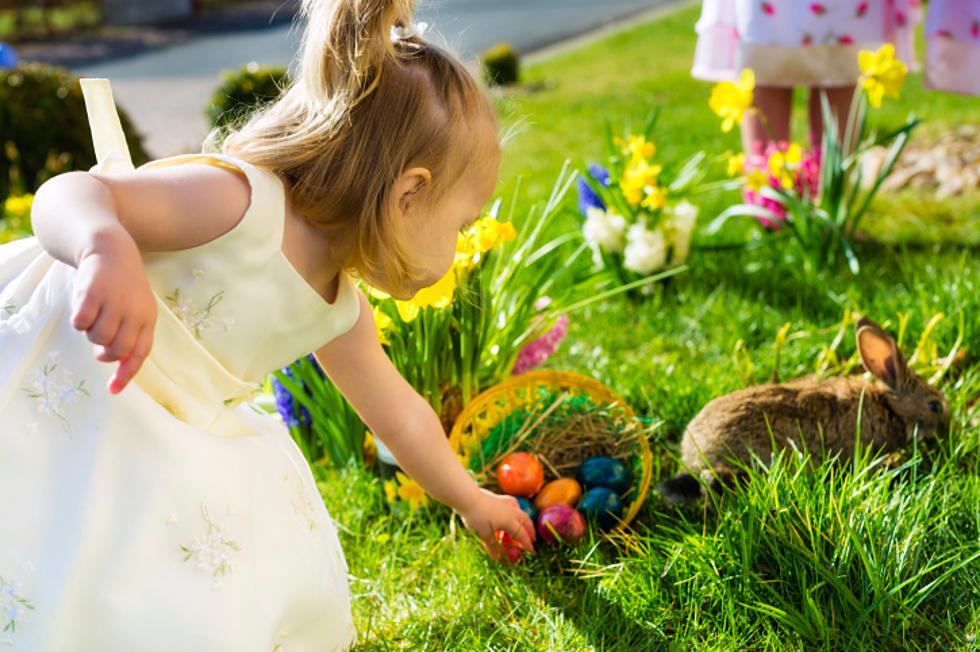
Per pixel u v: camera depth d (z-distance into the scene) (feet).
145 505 5.10
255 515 5.60
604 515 7.79
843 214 13.16
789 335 11.03
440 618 7.04
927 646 6.23
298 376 8.73
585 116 29.19
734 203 16.70
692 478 7.93
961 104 24.23
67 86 23.94
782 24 13.50
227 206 5.16
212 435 5.63
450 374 8.67
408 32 5.64
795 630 6.36
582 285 10.42
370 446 9.08
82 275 4.22
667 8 67.31
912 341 10.36
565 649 6.54
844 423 8.05
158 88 46.80
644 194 12.67
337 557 6.46
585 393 8.87
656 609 6.77
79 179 4.73
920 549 6.61
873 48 13.52
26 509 4.93
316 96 5.41
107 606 4.94
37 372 5.10
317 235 5.59
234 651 5.16
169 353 5.32
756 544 6.78
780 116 14.71
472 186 5.70
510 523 7.39
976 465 8.05
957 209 15.90
